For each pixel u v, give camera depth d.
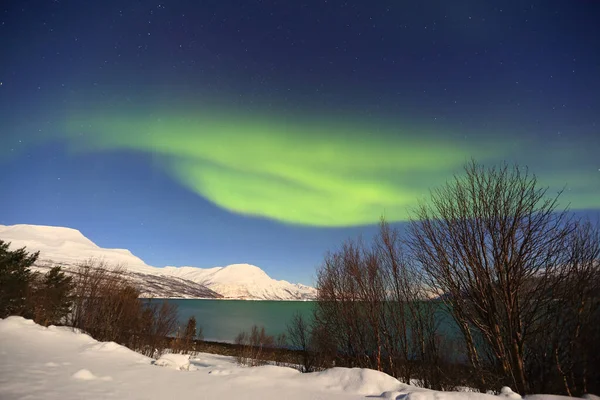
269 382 7.09
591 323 8.48
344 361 16.34
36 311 20.03
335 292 17.47
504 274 9.93
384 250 15.99
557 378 8.79
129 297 21.97
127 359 9.42
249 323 91.94
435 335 12.95
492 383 9.84
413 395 5.93
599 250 8.92
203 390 6.38
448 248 11.34
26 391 5.58
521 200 9.97
